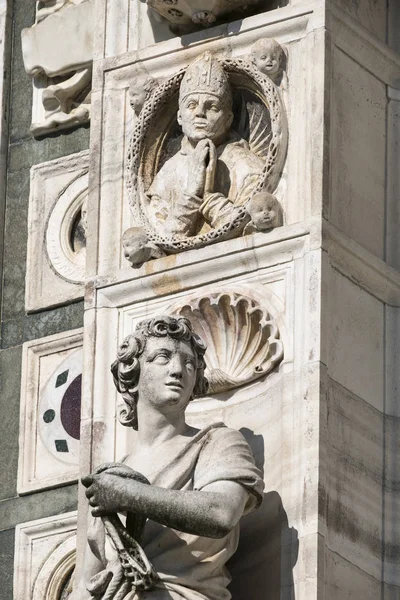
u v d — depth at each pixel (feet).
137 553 42.68
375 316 45.57
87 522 45.39
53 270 50.37
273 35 46.65
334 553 43.57
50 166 51.03
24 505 49.01
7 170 51.47
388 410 45.27
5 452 49.60
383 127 46.80
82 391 46.29
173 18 47.60
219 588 43.16
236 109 46.85
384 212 46.39
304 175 45.50
